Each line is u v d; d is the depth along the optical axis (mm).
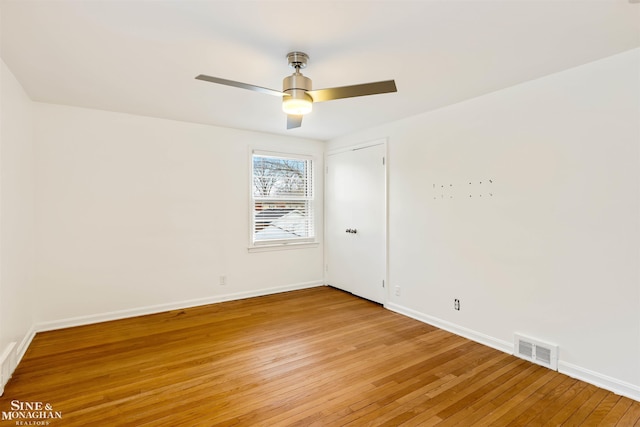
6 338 2305
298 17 1688
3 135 2246
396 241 3775
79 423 1818
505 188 2713
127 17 1688
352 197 4441
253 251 4371
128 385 2213
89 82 2598
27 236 2904
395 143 3768
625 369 2090
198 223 3957
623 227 2090
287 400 2053
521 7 1602
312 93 2109
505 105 2701
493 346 2812
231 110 3371
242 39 1919
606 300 2166
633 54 2039
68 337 2994
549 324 2447
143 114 3525
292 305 4012
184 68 2326
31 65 2279
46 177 3127
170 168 3766
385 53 2088
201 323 3385
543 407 1987
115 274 3473
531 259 2547
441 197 3244
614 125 2119
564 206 2355
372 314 3689
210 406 1987
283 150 4578
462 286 3062
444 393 2135
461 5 1585
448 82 2572
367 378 2320
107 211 3422
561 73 2359
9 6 1576
